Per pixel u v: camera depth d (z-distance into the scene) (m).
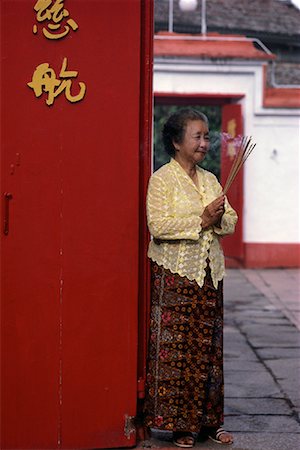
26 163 3.65
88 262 3.71
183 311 3.69
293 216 10.77
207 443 3.94
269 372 5.45
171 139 3.78
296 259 10.80
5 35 3.61
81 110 3.66
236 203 10.65
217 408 3.86
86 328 3.72
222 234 3.77
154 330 3.76
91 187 3.69
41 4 3.61
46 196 3.67
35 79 3.63
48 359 3.72
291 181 10.73
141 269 3.80
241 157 3.74
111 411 3.77
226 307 8.02
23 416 3.74
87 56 3.65
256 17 13.62
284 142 10.67
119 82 3.67
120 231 3.71
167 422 3.74
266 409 4.58
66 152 3.67
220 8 13.58
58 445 3.76
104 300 3.72
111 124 3.68
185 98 10.56
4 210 3.65
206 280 3.70
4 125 3.63
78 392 3.75
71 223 3.69
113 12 3.65
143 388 3.83
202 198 3.74
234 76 10.52
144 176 3.78
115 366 3.75
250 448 3.90
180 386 3.72
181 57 10.32
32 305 3.70
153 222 3.65
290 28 13.55
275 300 8.41
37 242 3.68
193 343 3.70
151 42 3.75
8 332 3.70
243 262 10.77
